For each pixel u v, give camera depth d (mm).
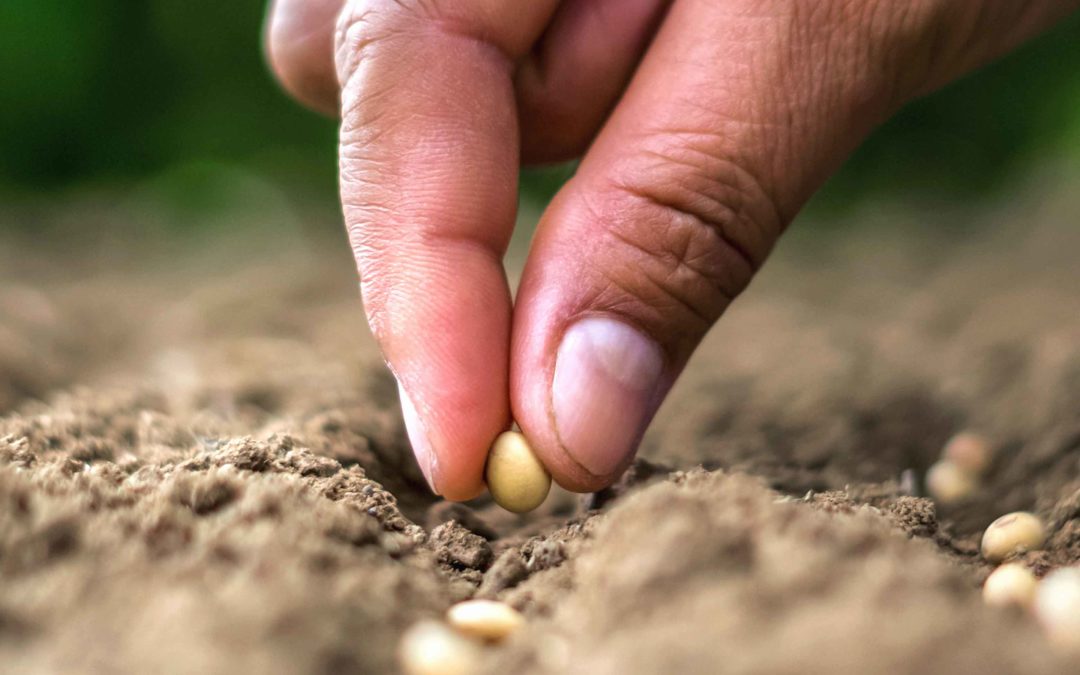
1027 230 555
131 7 723
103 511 170
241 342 328
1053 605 157
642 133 195
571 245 193
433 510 208
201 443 211
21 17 699
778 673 141
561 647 156
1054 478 224
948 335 364
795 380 301
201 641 147
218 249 601
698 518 161
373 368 278
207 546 163
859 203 741
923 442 259
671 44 197
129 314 418
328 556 166
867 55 196
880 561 156
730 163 193
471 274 194
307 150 761
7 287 435
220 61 743
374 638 156
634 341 190
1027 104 730
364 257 196
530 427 190
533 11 201
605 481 192
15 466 183
